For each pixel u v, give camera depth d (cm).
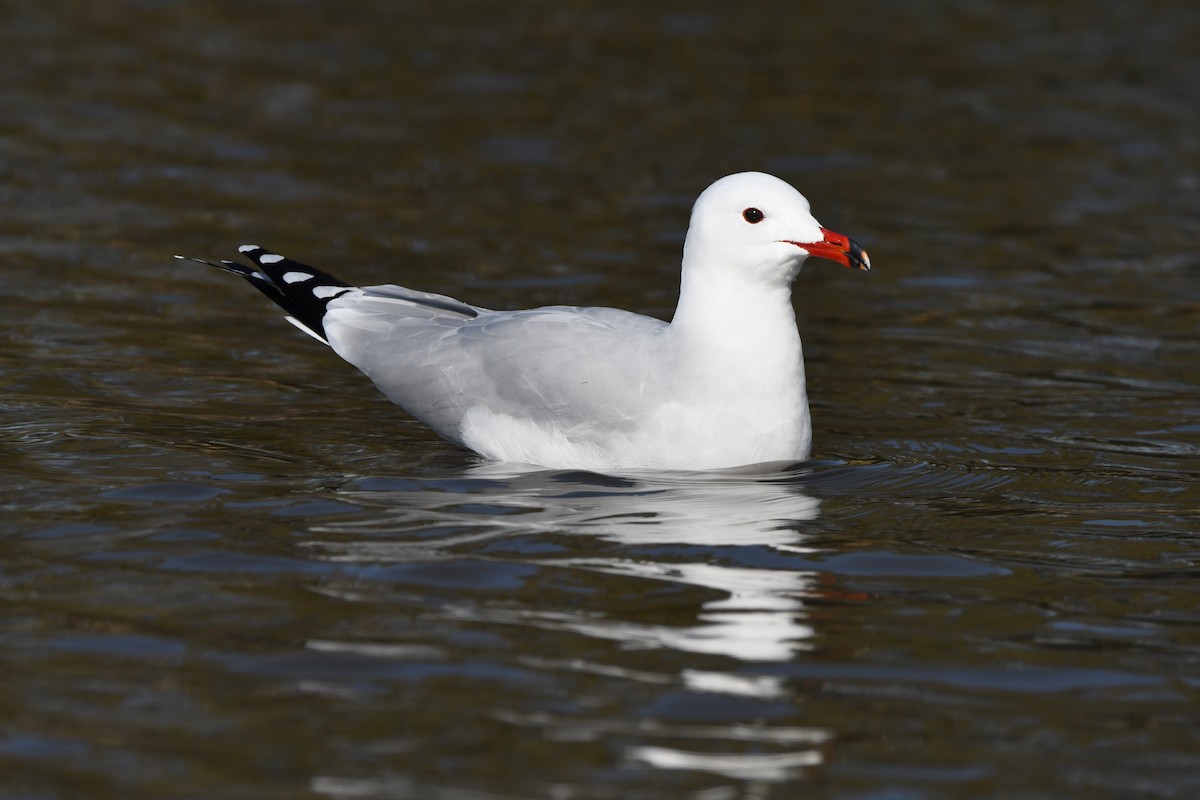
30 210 1958
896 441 1301
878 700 820
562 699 811
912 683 841
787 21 3422
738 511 1107
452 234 1958
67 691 807
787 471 1207
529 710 798
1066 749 772
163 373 1437
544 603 931
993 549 1042
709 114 2644
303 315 1378
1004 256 1958
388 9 3344
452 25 3231
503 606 924
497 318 1288
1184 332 1656
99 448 1212
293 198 2081
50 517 1053
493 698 810
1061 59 3128
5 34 2903
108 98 2519
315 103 2581
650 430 1194
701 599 942
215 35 3012
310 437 1277
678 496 1138
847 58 3097
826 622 916
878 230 2064
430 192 2150
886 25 3416
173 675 828
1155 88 2895
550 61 2967
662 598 941
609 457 1201
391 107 2586
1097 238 2039
